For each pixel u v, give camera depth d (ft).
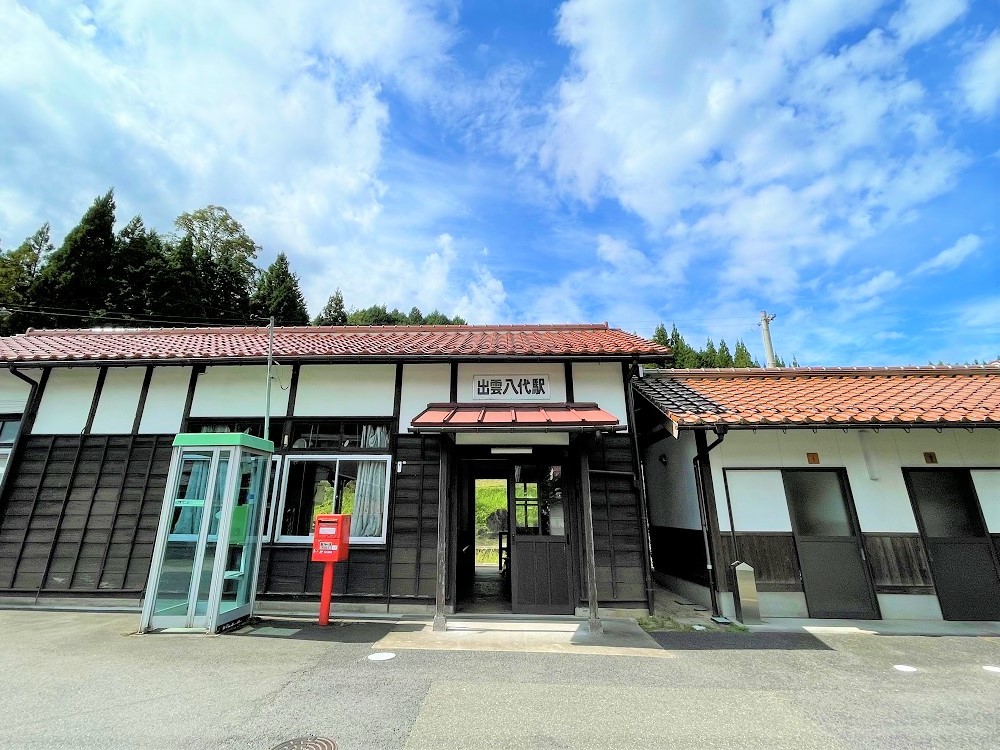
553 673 12.59
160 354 22.38
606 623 18.10
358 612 19.49
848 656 14.46
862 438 21.13
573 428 16.63
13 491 21.88
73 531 21.26
